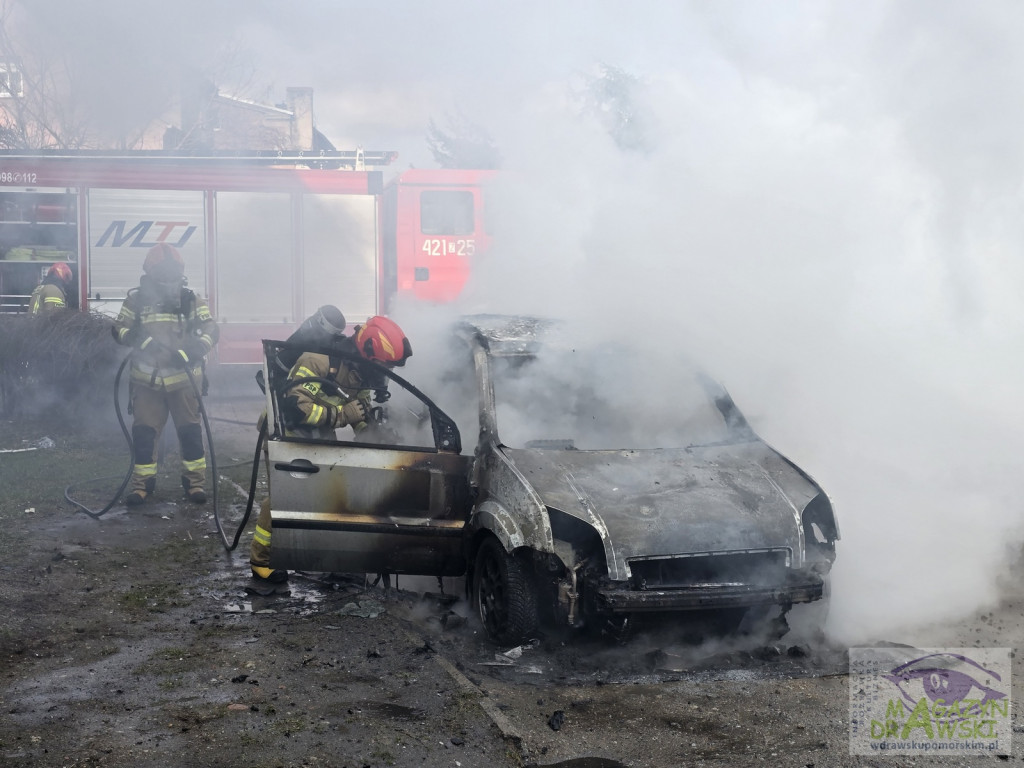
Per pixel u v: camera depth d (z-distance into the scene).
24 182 12.75
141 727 3.54
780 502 4.52
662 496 4.46
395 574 4.95
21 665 4.09
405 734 3.55
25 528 6.24
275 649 4.39
